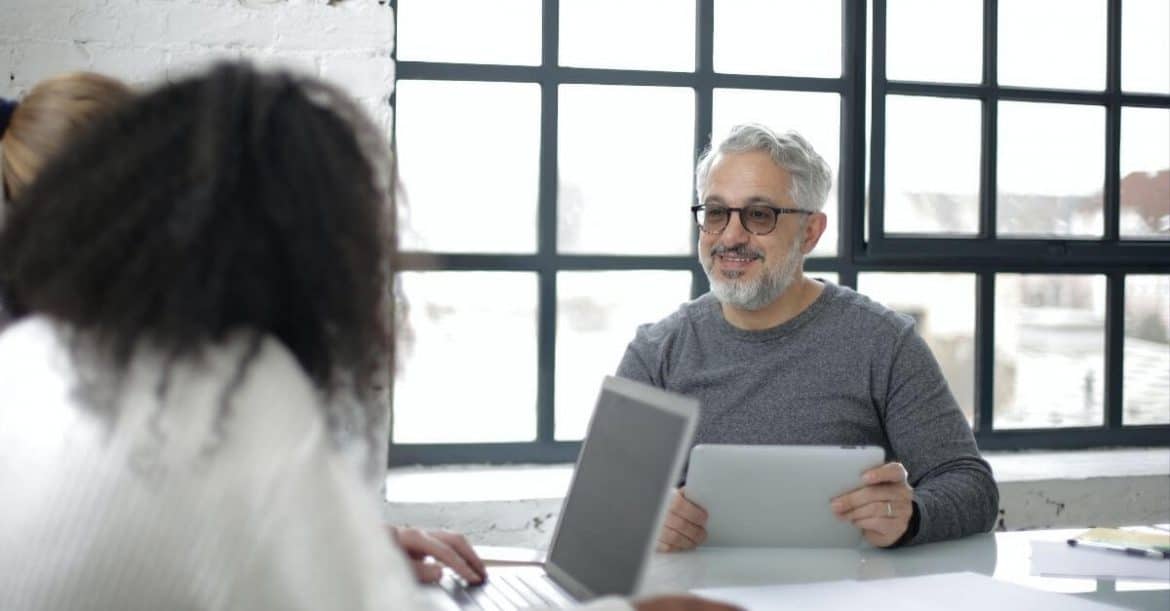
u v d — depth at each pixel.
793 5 2.97
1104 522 2.89
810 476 1.84
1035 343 3.16
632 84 2.89
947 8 3.04
